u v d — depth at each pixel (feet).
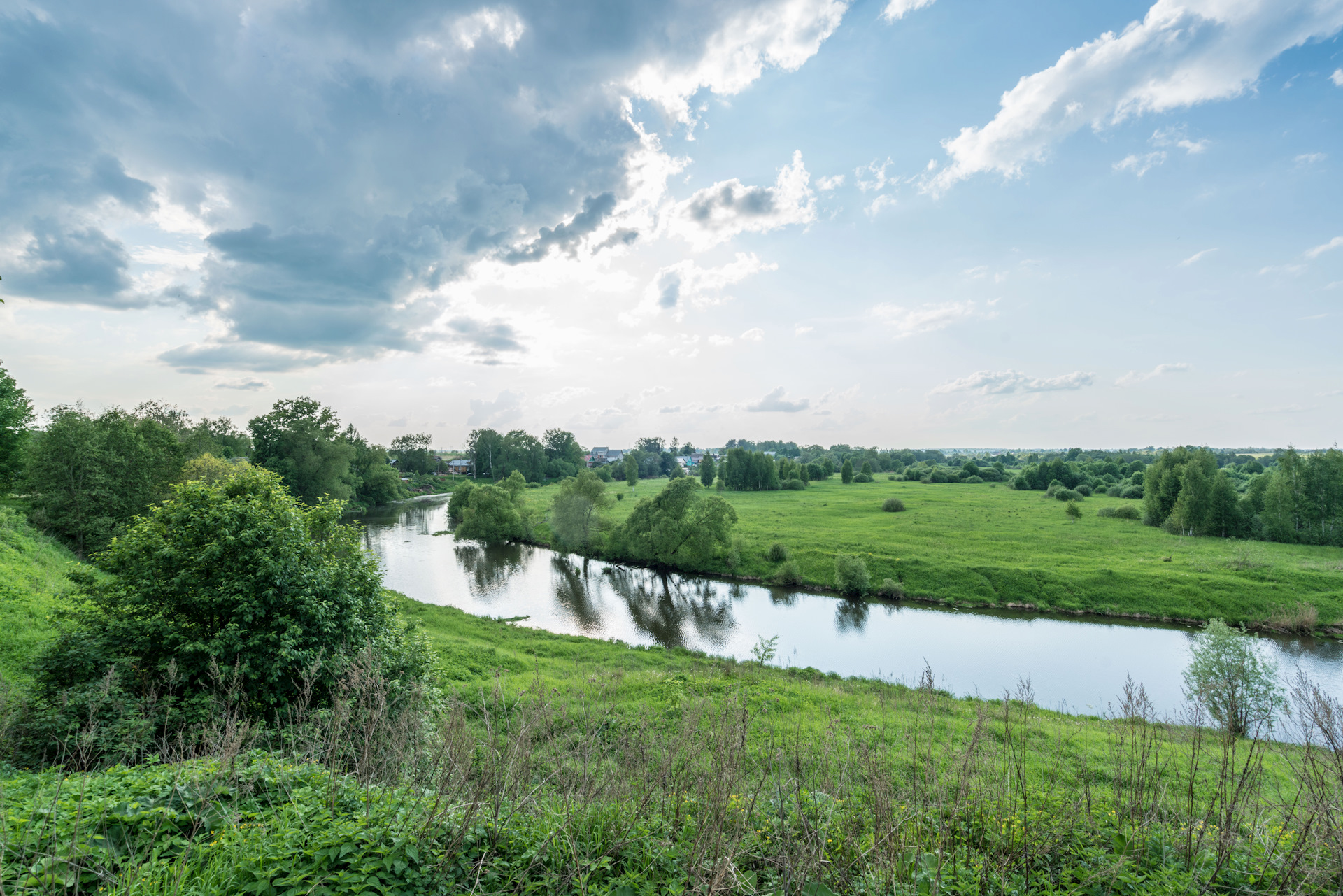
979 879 15.29
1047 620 125.18
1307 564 154.30
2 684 32.07
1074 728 45.91
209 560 36.91
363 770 20.08
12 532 81.97
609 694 40.75
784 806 17.58
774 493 364.17
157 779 19.24
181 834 16.78
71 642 34.32
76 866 13.42
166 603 36.70
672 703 49.98
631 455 469.16
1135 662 100.22
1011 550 170.81
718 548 166.30
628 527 175.63
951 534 198.59
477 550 197.88
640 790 18.26
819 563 162.40
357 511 287.69
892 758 24.12
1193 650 62.75
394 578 159.94
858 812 18.28
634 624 122.21
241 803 18.60
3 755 27.37
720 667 81.05
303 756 23.53
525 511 230.27
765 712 49.83
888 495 340.80
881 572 151.64
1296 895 14.12
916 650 106.32
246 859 14.65
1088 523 225.76
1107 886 15.90
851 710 53.88
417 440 485.97
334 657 34.35
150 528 39.29
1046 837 17.47
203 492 40.75
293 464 217.97
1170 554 166.61
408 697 31.01
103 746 26.89
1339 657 100.83
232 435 296.10
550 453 512.63
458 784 16.84
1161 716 69.05
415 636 49.21
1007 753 21.72
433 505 334.44
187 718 31.12
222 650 33.94
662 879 15.58
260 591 36.99
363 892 13.80
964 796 17.92
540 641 95.35
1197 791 21.85
